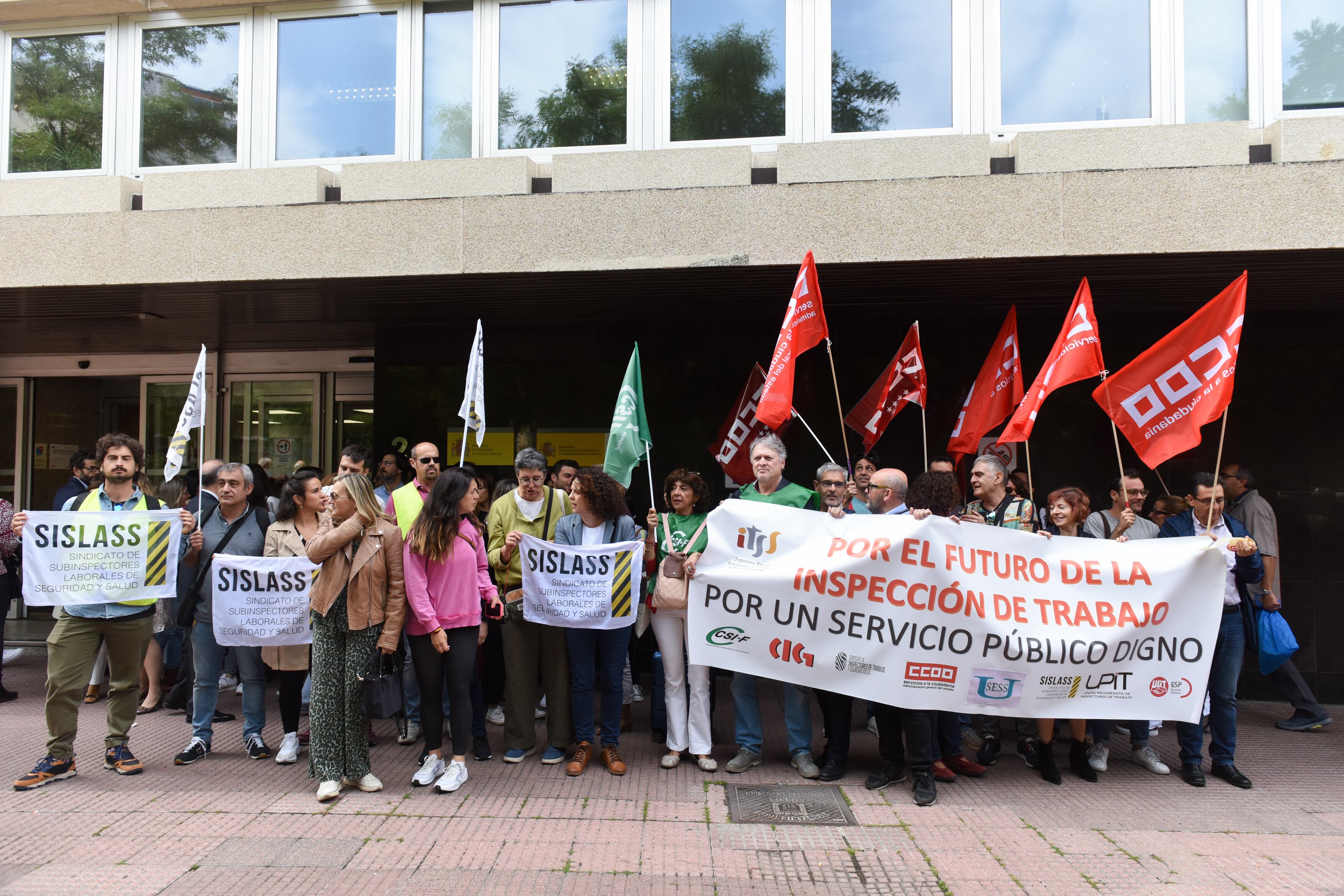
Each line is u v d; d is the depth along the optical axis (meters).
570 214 6.47
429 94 7.79
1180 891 3.74
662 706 5.86
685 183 6.80
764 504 5.03
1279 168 5.82
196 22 8.09
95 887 3.68
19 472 10.51
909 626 4.82
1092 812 4.65
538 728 6.24
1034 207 6.04
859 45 7.25
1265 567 6.26
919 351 6.61
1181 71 6.88
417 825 4.36
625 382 5.36
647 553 5.47
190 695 6.46
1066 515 5.31
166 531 5.16
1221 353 5.00
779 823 4.44
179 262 6.79
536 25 7.67
